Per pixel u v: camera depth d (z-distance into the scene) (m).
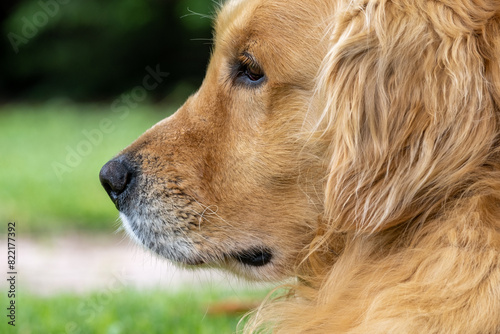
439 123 2.95
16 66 28.00
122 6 25.45
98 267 8.94
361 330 3.01
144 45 26.45
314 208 3.63
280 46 3.57
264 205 3.75
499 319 2.76
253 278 3.93
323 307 3.39
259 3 3.68
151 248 4.05
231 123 3.81
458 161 2.96
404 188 3.02
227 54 3.81
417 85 2.98
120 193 4.08
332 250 3.58
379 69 3.03
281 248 3.77
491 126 2.96
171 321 5.99
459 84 2.92
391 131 3.02
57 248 10.05
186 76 25.48
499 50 2.97
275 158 3.66
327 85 3.20
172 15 25.45
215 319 6.03
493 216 2.95
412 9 3.05
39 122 23.16
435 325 2.81
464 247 2.91
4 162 16.62
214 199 3.86
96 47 27.05
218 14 4.07
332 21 3.47
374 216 3.07
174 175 3.92
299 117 3.57
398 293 2.98
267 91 3.65
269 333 3.75
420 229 3.11
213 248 3.88
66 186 14.13
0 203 12.48
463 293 2.82
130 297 7.10
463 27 3.00
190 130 3.95
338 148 3.14
